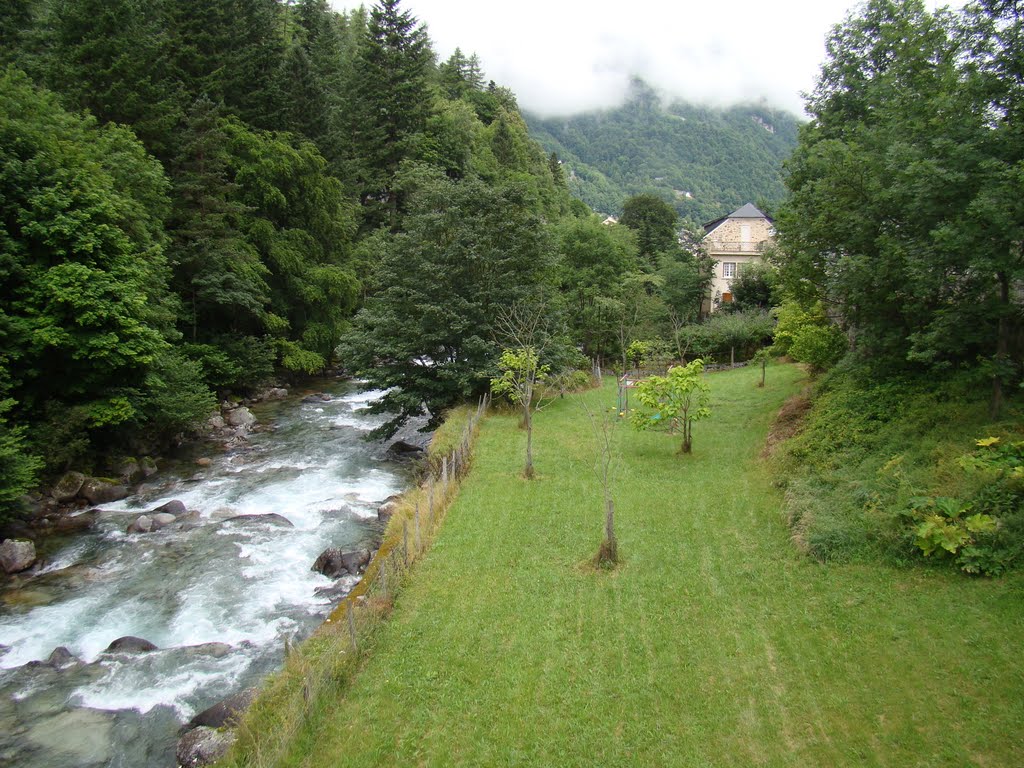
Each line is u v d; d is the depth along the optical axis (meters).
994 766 7.53
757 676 9.88
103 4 32.91
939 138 13.71
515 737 9.10
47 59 32.38
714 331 45.97
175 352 28.70
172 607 14.89
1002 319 13.93
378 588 13.03
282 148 40.22
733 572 13.05
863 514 13.27
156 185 28.70
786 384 30.89
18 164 20.69
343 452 27.83
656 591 12.66
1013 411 13.90
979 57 14.01
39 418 21.36
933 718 8.41
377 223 57.00
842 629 10.56
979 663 9.09
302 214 42.78
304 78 51.25
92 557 17.41
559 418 27.53
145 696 11.79
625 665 10.49
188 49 40.81
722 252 62.47
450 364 28.09
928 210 14.02
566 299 43.06
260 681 12.12
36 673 12.45
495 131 81.06
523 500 18.06
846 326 20.17
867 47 22.86
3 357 19.34
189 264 33.00
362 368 28.69
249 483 23.55
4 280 20.20
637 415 21.38
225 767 8.78
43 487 20.66
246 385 36.69
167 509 20.47
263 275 38.66
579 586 13.12
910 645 9.81
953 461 13.02
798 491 15.49
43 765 10.16
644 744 8.79
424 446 28.77
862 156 17.34
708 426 24.75
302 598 15.28
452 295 28.27
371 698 10.04
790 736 8.62
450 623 12.00
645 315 43.19
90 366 21.80
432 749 8.98
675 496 17.59
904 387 17.41
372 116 59.88
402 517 16.36
